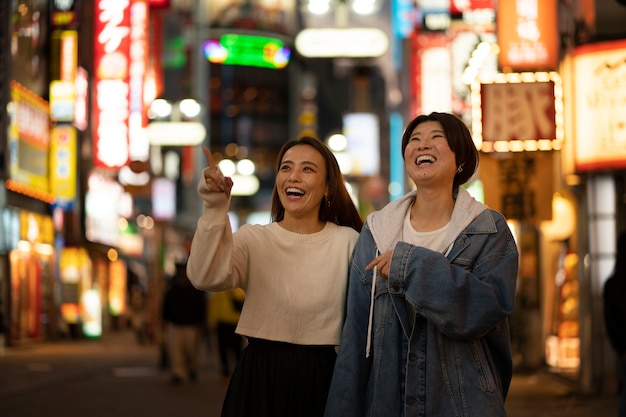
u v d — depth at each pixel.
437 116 4.84
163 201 46.78
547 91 14.01
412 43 29.28
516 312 19.08
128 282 52.38
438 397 4.52
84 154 35.50
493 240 4.64
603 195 14.16
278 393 5.07
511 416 11.98
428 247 4.71
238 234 5.25
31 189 29.28
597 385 14.27
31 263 31.39
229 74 106.75
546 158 14.63
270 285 5.16
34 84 29.98
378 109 100.25
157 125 41.12
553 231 18.12
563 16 14.69
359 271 4.82
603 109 13.71
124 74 30.48
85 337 37.38
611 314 6.72
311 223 5.34
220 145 106.12
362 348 4.77
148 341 35.50
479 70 23.31
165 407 13.63
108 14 30.33
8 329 29.09
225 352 17.59
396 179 62.25
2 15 24.06
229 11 105.62
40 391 15.99
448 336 4.51
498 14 14.56
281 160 5.41
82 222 37.28
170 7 34.53
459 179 4.92
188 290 17.97
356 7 50.84
